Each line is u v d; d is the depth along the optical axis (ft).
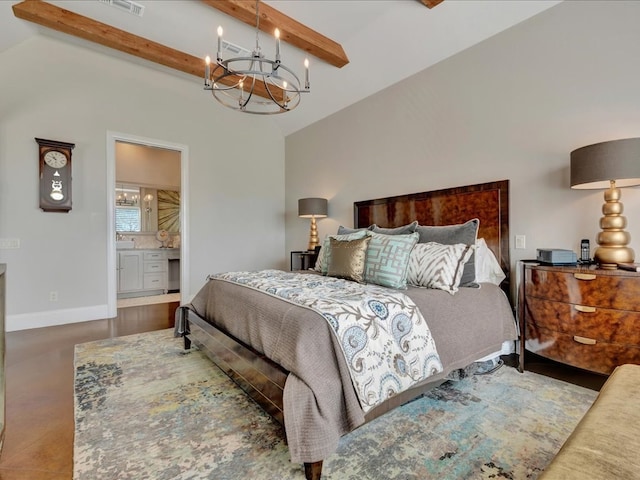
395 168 12.20
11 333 10.80
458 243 8.18
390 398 5.01
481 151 9.64
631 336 5.88
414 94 11.48
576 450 2.49
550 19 8.21
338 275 8.82
